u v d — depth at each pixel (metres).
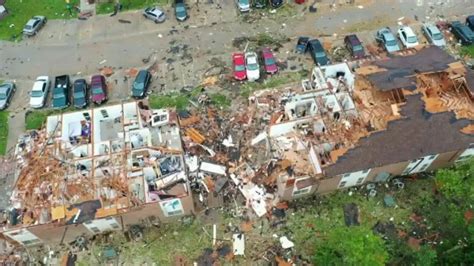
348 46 43.81
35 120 40.50
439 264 32.16
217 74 43.00
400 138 33.25
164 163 35.22
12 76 43.56
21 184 33.44
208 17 47.16
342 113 35.12
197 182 36.59
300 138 35.62
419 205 35.66
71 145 35.31
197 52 44.66
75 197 32.28
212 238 34.59
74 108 41.16
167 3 48.31
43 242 34.31
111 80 43.09
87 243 34.56
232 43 45.16
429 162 35.22
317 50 43.09
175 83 42.62
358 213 35.41
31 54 45.03
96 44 45.50
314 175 33.19
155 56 44.53
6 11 47.34
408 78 35.28
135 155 35.00
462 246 31.98
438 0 47.59
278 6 47.44
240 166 37.28
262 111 39.47
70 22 47.09
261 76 42.62
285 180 33.22
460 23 44.84
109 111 37.66
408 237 34.31
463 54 43.31
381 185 36.50
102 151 35.25
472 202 34.88
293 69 43.09
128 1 48.34
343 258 30.52
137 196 32.78
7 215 33.56
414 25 45.88
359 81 36.53
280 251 33.97
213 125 39.59
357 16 46.69
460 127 33.62
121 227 34.75
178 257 33.97
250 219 35.22
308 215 35.34
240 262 33.66
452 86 35.50
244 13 47.25
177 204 33.41
